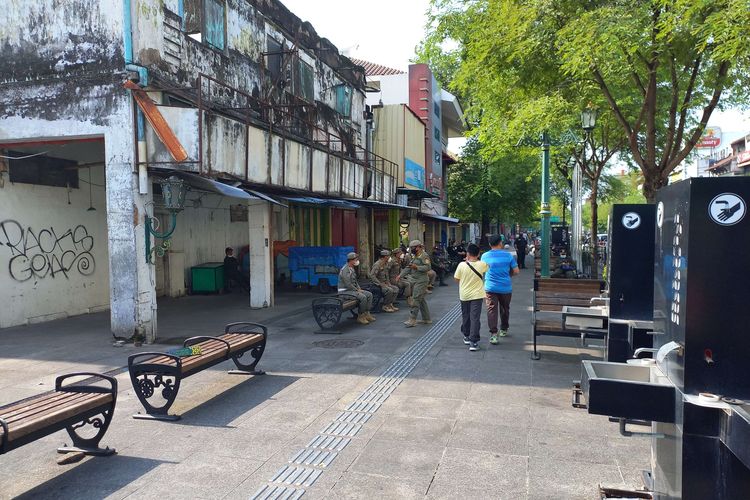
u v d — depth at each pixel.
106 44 8.83
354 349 8.55
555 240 32.66
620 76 9.30
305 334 9.87
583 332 7.48
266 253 13.14
